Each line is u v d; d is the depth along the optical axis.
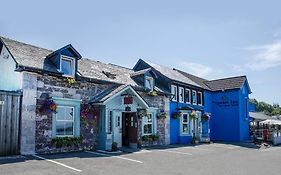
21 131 13.01
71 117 15.44
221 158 15.20
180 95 24.69
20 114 13.12
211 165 12.67
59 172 9.79
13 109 12.90
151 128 20.72
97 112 16.66
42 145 13.84
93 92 16.69
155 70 23.97
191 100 26.11
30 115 13.41
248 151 19.33
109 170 10.62
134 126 18.38
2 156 12.29
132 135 18.41
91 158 13.09
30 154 13.22
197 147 20.92
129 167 11.41
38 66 14.05
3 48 15.42
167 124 22.30
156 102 21.42
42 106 13.92
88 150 15.82
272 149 21.05
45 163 11.20
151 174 10.18
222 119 29.45
